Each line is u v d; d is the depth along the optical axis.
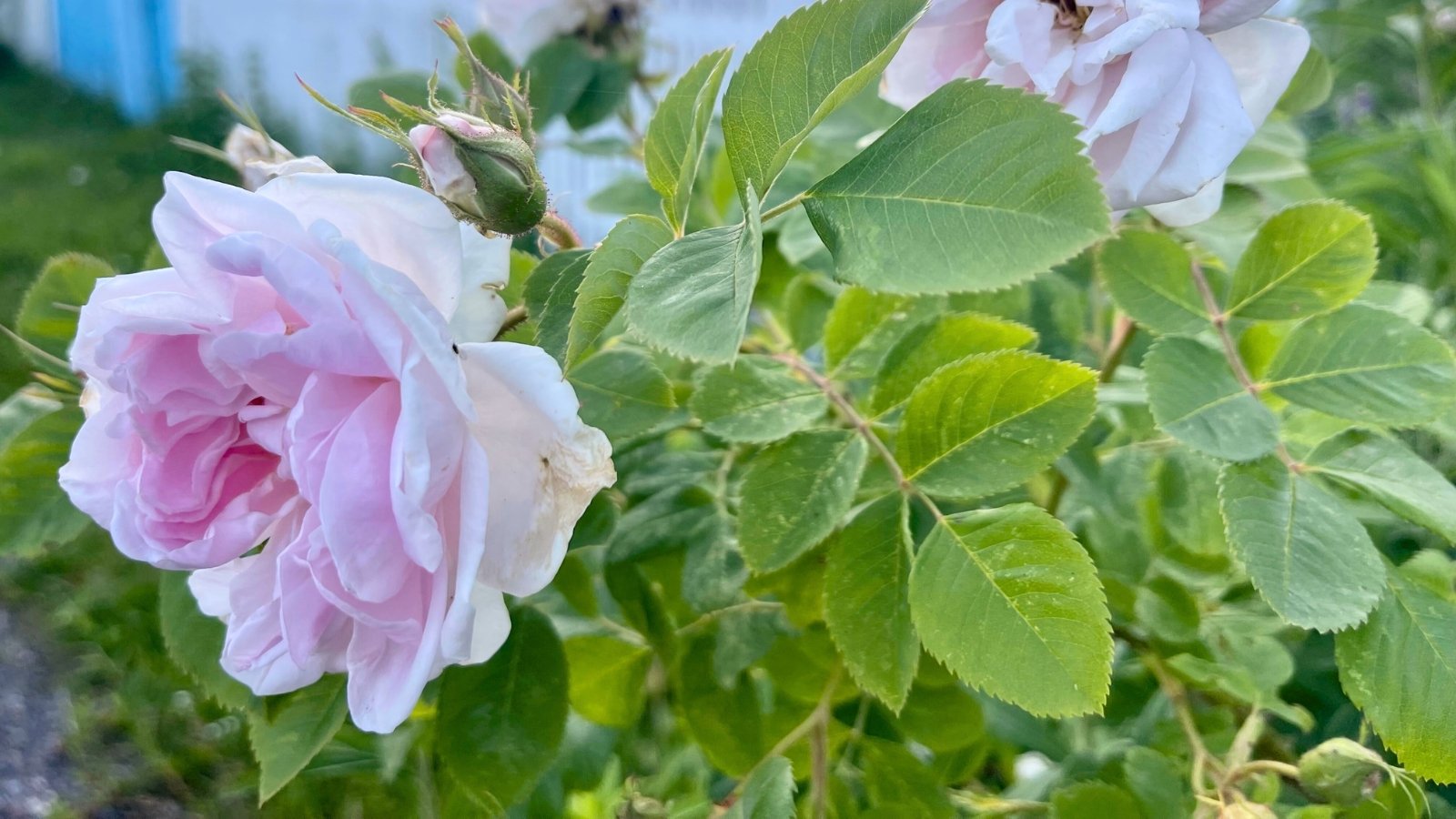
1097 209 0.13
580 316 0.14
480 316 0.17
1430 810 0.23
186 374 0.15
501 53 0.36
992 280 0.13
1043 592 0.16
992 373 0.18
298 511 0.16
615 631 0.25
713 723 0.25
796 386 0.22
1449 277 0.46
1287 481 0.18
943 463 0.19
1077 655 0.16
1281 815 0.23
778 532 0.19
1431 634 0.17
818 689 0.26
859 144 0.25
